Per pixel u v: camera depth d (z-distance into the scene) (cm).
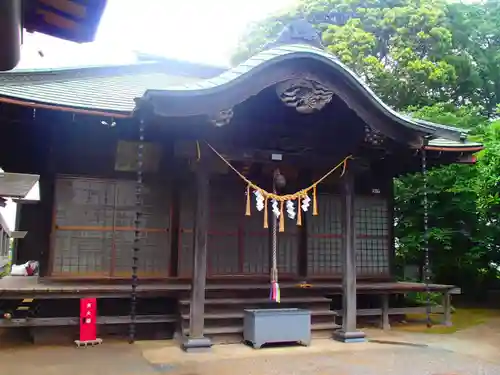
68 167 877
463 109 1670
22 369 632
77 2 371
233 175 975
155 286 860
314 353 759
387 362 706
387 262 1120
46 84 952
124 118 792
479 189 1237
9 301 973
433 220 1378
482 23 1936
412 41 1775
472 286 1568
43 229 851
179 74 1291
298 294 934
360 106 783
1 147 951
